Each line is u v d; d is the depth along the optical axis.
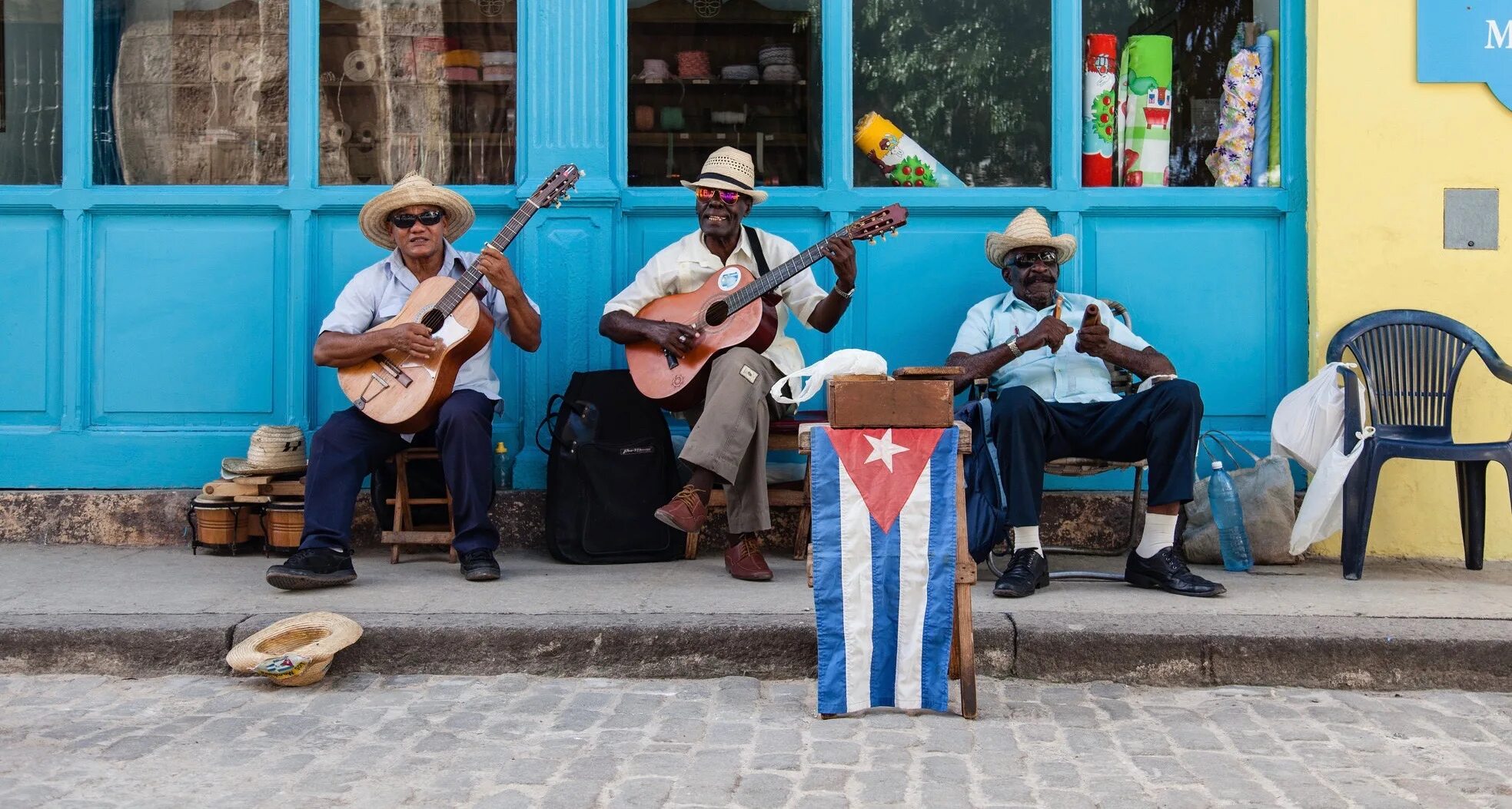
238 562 4.69
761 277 4.41
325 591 4.14
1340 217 4.96
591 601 3.97
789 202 5.18
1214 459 5.11
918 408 3.34
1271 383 5.15
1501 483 4.90
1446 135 4.95
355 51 5.30
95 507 5.04
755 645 3.67
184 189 5.18
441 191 4.58
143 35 5.31
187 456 5.11
